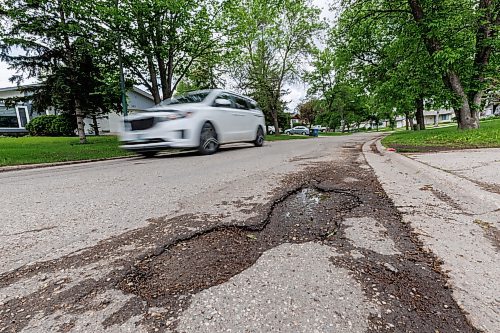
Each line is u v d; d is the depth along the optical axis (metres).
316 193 2.30
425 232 1.42
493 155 3.94
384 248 1.26
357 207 1.88
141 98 27.16
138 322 0.82
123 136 5.64
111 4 10.62
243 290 0.97
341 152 5.91
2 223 1.71
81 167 4.81
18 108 23.97
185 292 0.97
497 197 1.90
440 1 7.71
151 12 10.99
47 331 0.79
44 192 2.63
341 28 12.01
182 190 2.49
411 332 0.76
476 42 8.35
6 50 10.50
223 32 12.86
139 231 1.53
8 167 5.01
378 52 14.95
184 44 12.41
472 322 0.79
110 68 12.12
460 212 1.71
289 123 44.78
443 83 8.55
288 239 1.39
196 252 1.27
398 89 9.98
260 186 2.57
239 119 7.21
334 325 0.79
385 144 7.17
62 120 19.78
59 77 11.13
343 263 1.14
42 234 1.52
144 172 3.69
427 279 1.00
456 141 6.36
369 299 0.90
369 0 9.39
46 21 10.67
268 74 23.77
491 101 10.12
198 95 6.48
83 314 0.86
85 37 10.98
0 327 0.81
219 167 3.91
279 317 0.83
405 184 2.50
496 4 8.16
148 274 1.09
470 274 1.03
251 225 1.59
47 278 1.07
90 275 1.09
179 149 5.60
